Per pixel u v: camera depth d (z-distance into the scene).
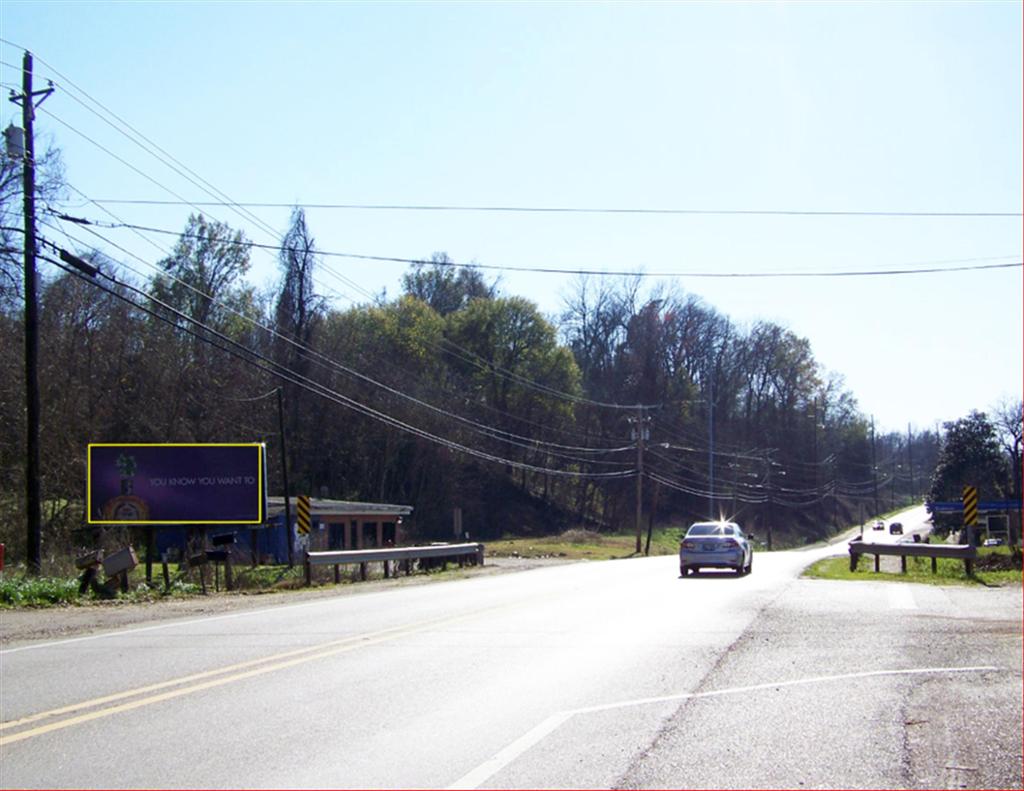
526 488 87.94
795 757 7.45
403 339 69.31
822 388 104.44
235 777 6.78
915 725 8.59
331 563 29.03
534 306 78.25
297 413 59.09
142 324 50.84
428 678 10.54
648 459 83.62
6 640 13.81
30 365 24.11
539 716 8.73
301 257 57.22
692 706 9.23
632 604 19.41
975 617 16.88
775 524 102.00
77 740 7.79
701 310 88.44
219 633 14.47
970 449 95.25
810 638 14.02
